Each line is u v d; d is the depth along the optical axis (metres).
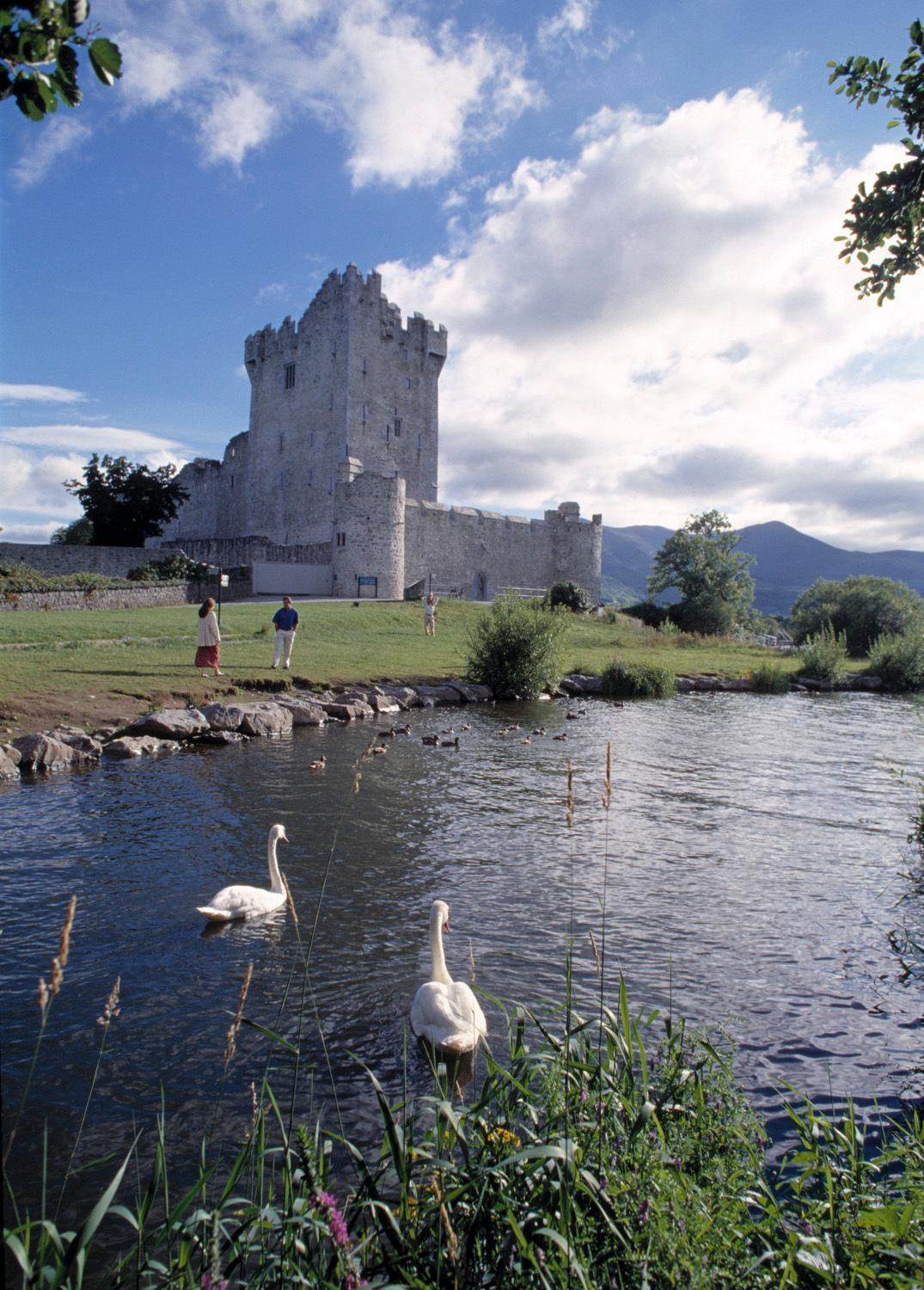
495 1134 3.63
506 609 27.02
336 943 7.54
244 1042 5.89
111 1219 4.20
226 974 6.89
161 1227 3.35
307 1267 3.08
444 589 61.06
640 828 11.76
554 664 27.16
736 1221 3.35
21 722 15.21
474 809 12.34
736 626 62.72
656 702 27.92
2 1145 2.73
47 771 13.60
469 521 62.94
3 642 23.02
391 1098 5.28
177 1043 5.86
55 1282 2.66
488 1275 3.03
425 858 10.00
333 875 9.30
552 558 69.62
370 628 36.69
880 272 5.99
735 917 8.48
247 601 46.03
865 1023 6.41
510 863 9.95
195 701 18.45
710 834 11.56
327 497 63.38
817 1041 6.11
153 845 10.02
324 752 15.98
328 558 56.38
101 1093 5.27
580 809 12.65
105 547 48.12
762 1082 5.55
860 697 32.47
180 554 49.12
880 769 16.64
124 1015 6.20
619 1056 5.33
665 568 65.69
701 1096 4.02
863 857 10.63
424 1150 3.80
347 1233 3.18
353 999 6.53
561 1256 2.97
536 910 8.49
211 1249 3.06
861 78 5.74
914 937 8.05
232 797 12.37
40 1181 4.45
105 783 12.87
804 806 13.36
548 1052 4.70
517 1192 3.28
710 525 65.38
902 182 5.76
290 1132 4.88
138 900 8.37
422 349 67.56
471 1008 5.90
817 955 7.60
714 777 15.58
